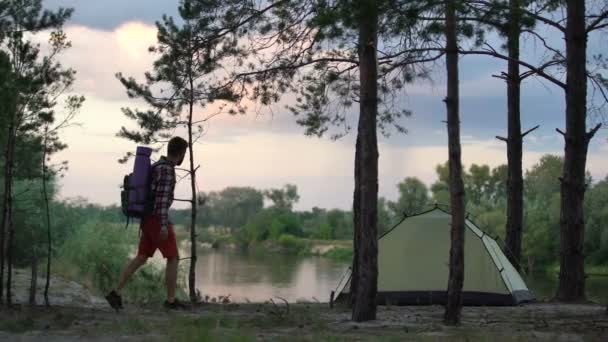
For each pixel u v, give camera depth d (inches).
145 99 530.9
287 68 544.7
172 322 312.8
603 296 1000.9
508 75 734.5
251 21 514.9
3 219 390.9
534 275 2172.7
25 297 571.2
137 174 345.4
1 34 367.9
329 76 569.3
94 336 278.4
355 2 363.6
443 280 556.1
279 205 5797.2
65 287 709.9
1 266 384.8
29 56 370.6
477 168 4333.2
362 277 376.2
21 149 411.2
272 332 311.4
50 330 295.7
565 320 389.7
